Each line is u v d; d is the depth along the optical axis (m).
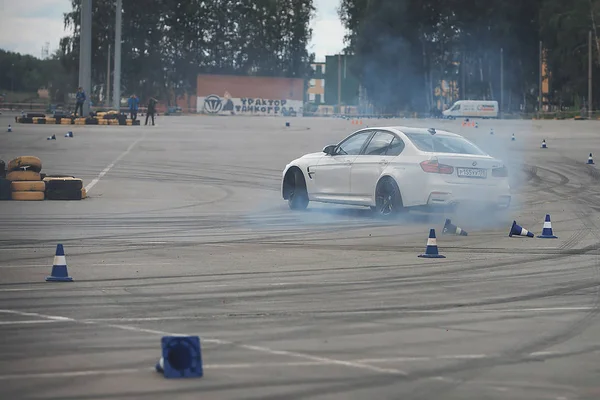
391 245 27.88
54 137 81.75
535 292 20.30
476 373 13.48
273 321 16.78
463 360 14.21
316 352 14.46
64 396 11.88
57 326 16.12
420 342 15.32
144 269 22.69
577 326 16.89
